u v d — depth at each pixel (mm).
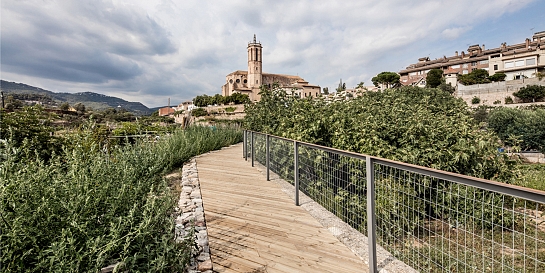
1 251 1537
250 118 9375
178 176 6691
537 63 53156
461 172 4562
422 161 4461
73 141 5332
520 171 4742
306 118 5547
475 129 4992
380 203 2777
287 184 5293
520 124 19562
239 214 3811
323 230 3250
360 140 4711
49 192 2139
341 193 3438
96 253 1783
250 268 2436
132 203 2455
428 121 5172
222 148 13227
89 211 2107
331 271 2379
